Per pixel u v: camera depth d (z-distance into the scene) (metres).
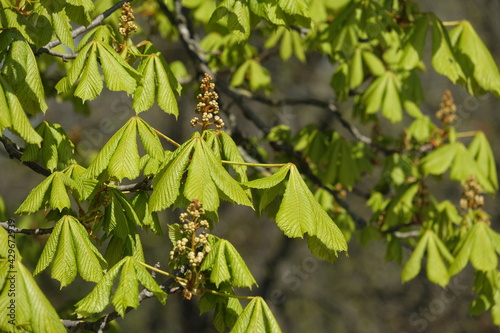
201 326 11.77
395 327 13.29
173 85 3.21
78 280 11.04
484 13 12.65
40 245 5.58
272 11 3.05
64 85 2.88
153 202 2.62
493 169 5.66
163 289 2.86
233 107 11.47
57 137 3.31
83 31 3.16
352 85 5.71
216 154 2.81
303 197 2.68
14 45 2.85
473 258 4.87
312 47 5.71
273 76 12.62
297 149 6.09
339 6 5.67
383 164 6.14
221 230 12.06
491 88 4.34
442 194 12.71
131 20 3.23
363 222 6.06
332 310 13.45
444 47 4.31
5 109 2.52
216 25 6.53
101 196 3.04
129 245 3.05
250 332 2.69
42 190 2.82
